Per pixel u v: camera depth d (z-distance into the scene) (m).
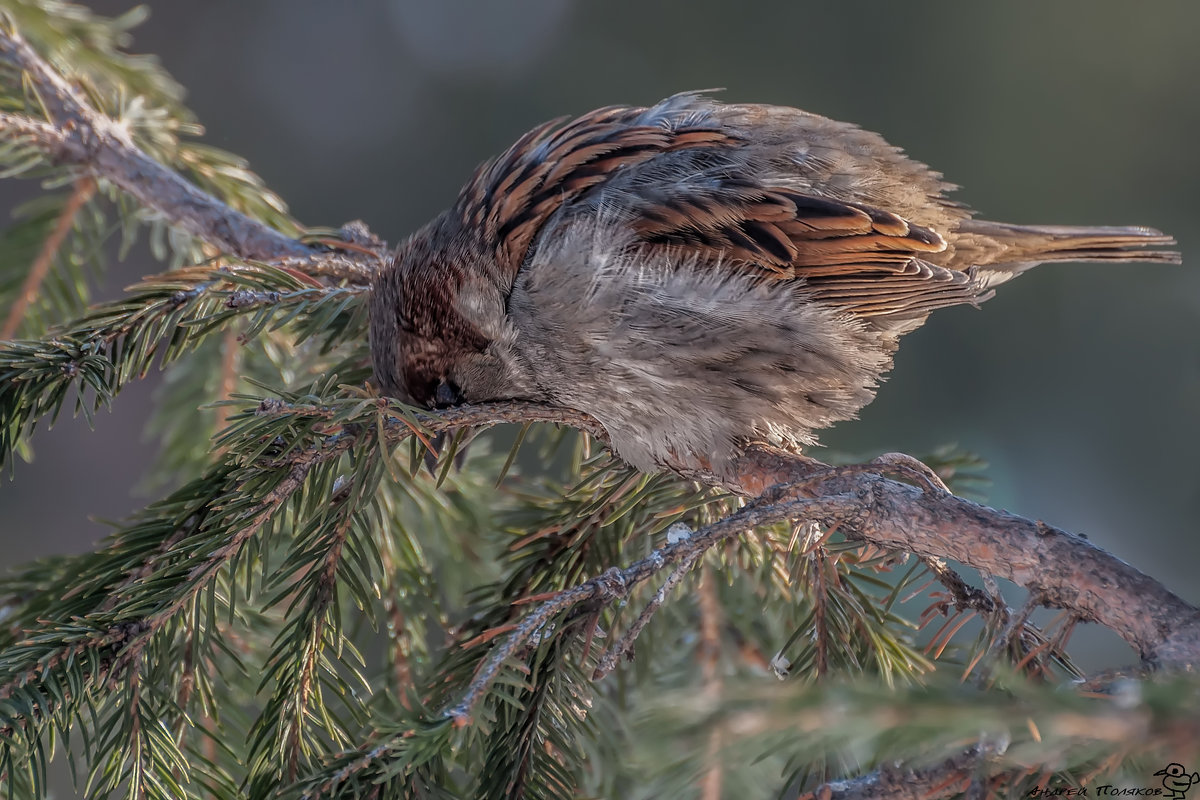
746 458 2.40
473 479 2.43
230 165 2.45
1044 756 2.30
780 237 2.41
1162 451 2.67
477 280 2.41
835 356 2.41
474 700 2.35
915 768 2.34
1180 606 2.35
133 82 2.46
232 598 2.37
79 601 2.37
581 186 2.41
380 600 2.38
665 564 2.36
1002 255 2.44
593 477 2.40
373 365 2.42
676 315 2.41
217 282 2.40
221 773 2.37
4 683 2.36
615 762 2.40
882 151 2.44
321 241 2.43
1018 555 2.36
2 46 2.43
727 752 2.10
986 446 2.68
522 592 2.39
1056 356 2.70
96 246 2.44
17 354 2.38
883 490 2.37
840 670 2.38
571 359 2.41
